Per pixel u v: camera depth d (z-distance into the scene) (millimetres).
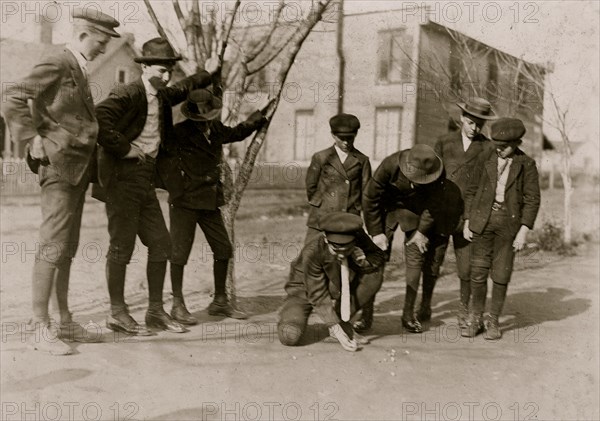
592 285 8203
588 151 21641
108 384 3924
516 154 5492
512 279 8602
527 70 12484
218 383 4055
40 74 4289
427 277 5949
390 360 4715
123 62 16422
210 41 6715
